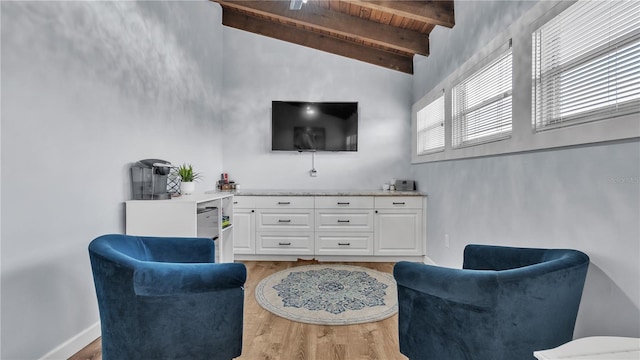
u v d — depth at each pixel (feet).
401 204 12.13
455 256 9.27
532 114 5.71
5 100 4.66
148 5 8.25
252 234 12.29
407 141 14.01
